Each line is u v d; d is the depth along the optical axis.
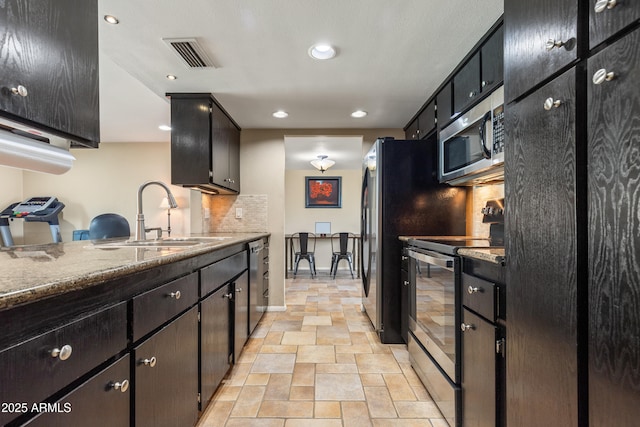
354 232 6.89
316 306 3.79
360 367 2.21
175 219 4.90
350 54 1.98
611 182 0.72
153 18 1.60
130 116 3.66
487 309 1.29
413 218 2.64
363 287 3.46
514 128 1.08
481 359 1.33
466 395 1.46
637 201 0.67
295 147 4.82
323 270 6.68
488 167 1.72
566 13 0.84
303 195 6.91
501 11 1.56
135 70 2.18
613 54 0.72
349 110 3.00
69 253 1.29
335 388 1.93
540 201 0.95
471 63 1.93
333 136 3.63
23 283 0.67
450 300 1.60
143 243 2.05
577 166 0.81
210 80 2.34
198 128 2.61
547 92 0.92
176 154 2.61
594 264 0.77
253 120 3.30
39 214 4.18
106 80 2.71
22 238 4.72
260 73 2.23
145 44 1.85
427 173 2.65
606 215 0.74
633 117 0.67
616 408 0.71
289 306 3.79
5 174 4.60
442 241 2.01
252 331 2.74
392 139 2.65
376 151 2.68
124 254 1.24
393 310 2.63
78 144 1.17
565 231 0.85
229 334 2.07
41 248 1.57
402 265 2.54
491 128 1.67
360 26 1.69
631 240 0.68
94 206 4.88
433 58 2.01
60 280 0.71
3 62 0.83
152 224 4.90
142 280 1.08
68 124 1.05
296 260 5.89
